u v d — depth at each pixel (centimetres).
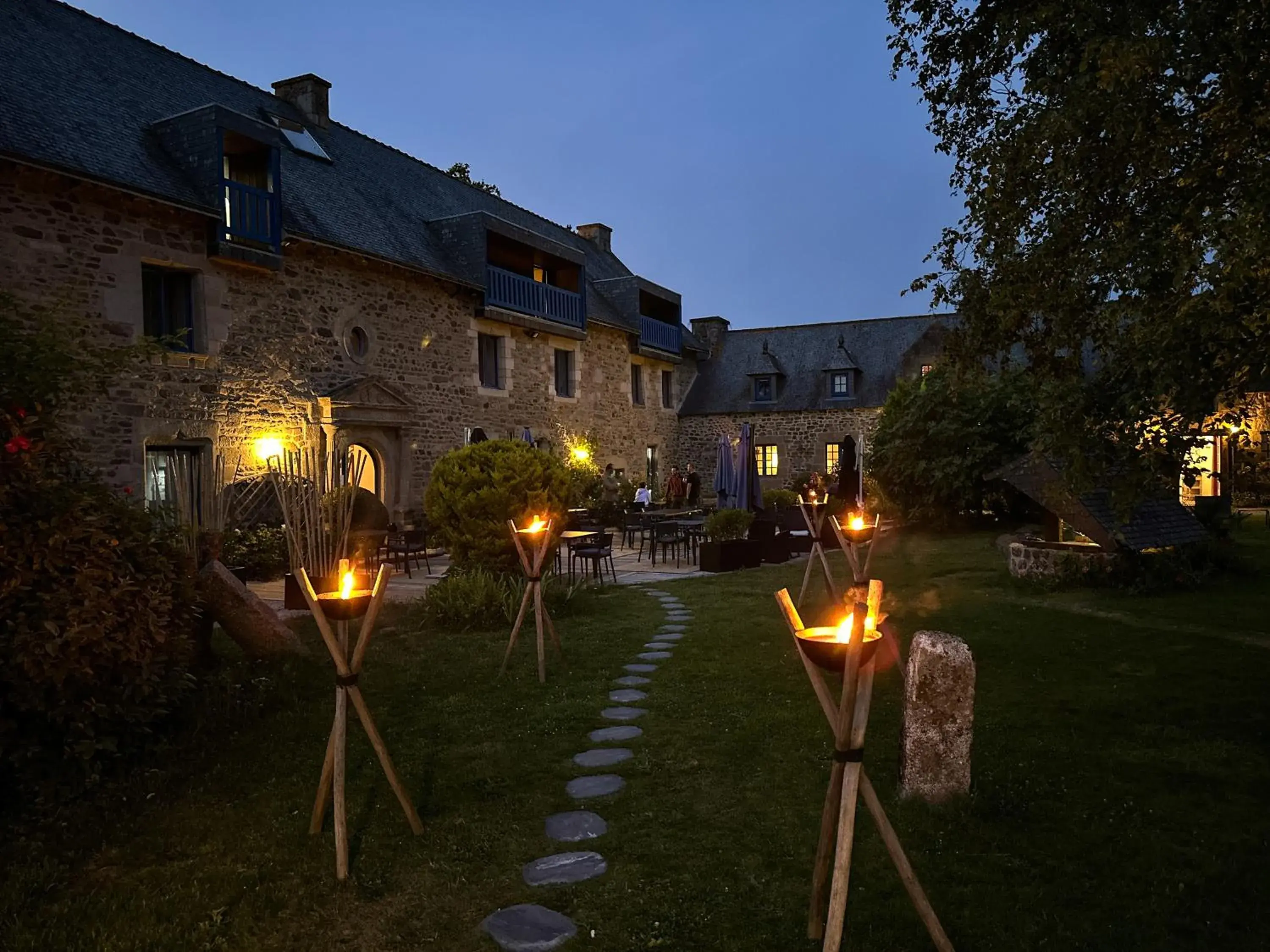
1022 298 398
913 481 1525
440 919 254
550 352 1806
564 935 243
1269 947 232
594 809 331
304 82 1592
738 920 249
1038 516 1520
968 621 670
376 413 1310
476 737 415
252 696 463
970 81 464
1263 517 1400
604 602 814
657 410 2373
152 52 1320
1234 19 320
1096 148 368
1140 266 362
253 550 1006
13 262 872
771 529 1147
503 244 1678
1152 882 266
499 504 820
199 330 1060
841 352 2394
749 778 356
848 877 219
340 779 288
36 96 981
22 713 346
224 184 1054
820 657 227
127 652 356
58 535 335
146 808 336
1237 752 372
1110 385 378
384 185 1602
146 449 1016
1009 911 251
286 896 268
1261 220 287
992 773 350
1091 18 362
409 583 984
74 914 259
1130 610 702
